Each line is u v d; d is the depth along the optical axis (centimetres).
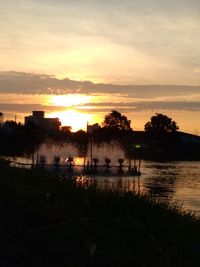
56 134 10819
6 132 10450
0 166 2248
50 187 1396
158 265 749
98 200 1116
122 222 922
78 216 986
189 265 771
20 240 829
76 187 1380
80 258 750
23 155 8025
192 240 887
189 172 6475
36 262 738
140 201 1091
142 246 806
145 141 13250
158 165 8462
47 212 985
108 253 766
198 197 2986
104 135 11556
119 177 4778
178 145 13425
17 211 989
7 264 720
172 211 1080
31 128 10319
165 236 875
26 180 1600
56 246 785
